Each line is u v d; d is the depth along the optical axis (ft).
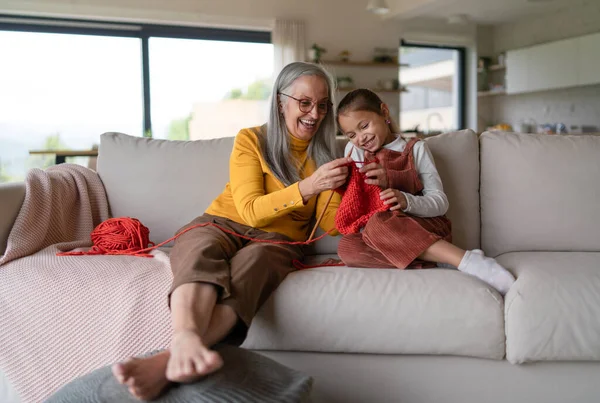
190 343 3.42
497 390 4.54
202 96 22.20
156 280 4.65
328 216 5.86
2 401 4.82
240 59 22.52
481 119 26.73
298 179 5.75
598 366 4.54
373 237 5.02
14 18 19.35
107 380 3.67
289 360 4.67
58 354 4.58
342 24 23.35
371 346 4.49
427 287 4.50
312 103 5.67
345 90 23.21
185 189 6.66
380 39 24.03
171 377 3.33
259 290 4.39
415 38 24.71
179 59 21.66
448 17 23.91
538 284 4.44
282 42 22.26
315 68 5.76
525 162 6.20
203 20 21.20
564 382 4.54
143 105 21.30
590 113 22.31
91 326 4.55
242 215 5.44
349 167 5.31
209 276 4.08
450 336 4.40
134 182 6.72
